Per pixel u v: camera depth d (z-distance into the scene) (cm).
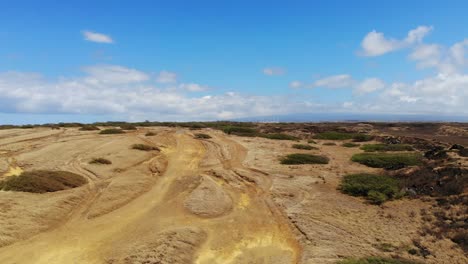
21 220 1769
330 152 4088
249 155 3694
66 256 1544
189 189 2520
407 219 1947
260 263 1550
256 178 2773
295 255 1627
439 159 3014
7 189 2133
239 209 2194
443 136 6700
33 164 2864
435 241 1672
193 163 3403
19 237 1653
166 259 1491
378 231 1798
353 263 1445
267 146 4306
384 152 4056
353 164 3372
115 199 2225
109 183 2512
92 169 2806
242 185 2666
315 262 1505
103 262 1495
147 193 2438
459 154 3034
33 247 1602
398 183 2522
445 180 2380
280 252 1656
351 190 2430
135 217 2012
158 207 2188
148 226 1888
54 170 2659
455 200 2112
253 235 1836
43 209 1911
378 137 5403
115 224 1902
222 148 4066
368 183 2523
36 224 1778
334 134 5766
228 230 1886
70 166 2873
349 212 2069
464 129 7531
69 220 1922
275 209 2166
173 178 2836
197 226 1905
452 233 1738
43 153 3244
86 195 2264
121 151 3500
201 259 1580
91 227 1852
